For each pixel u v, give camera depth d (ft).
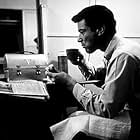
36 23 6.33
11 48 6.16
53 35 6.48
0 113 4.54
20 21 6.23
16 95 3.65
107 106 2.79
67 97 4.92
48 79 4.88
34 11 6.32
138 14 7.09
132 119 2.96
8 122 4.64
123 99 2.85
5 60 5.06
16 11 6.19
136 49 3.14
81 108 5.14
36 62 5.12
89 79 5.48
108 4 6.81
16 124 4.68
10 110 4.56
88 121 3.03
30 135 4.77
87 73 5.60
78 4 6.61
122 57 2.93
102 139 2.96
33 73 5.01
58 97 4.83
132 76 2.91
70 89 3.28
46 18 6.24
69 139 2.99
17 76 4.88
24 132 4.74
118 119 2.96
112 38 3.36
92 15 3.23
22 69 4.92
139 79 3.02
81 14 3.30
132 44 3.26
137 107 3.06
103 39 3.34
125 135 2.89
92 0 6.70
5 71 5.01
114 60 3.00
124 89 2.83
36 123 4.79
